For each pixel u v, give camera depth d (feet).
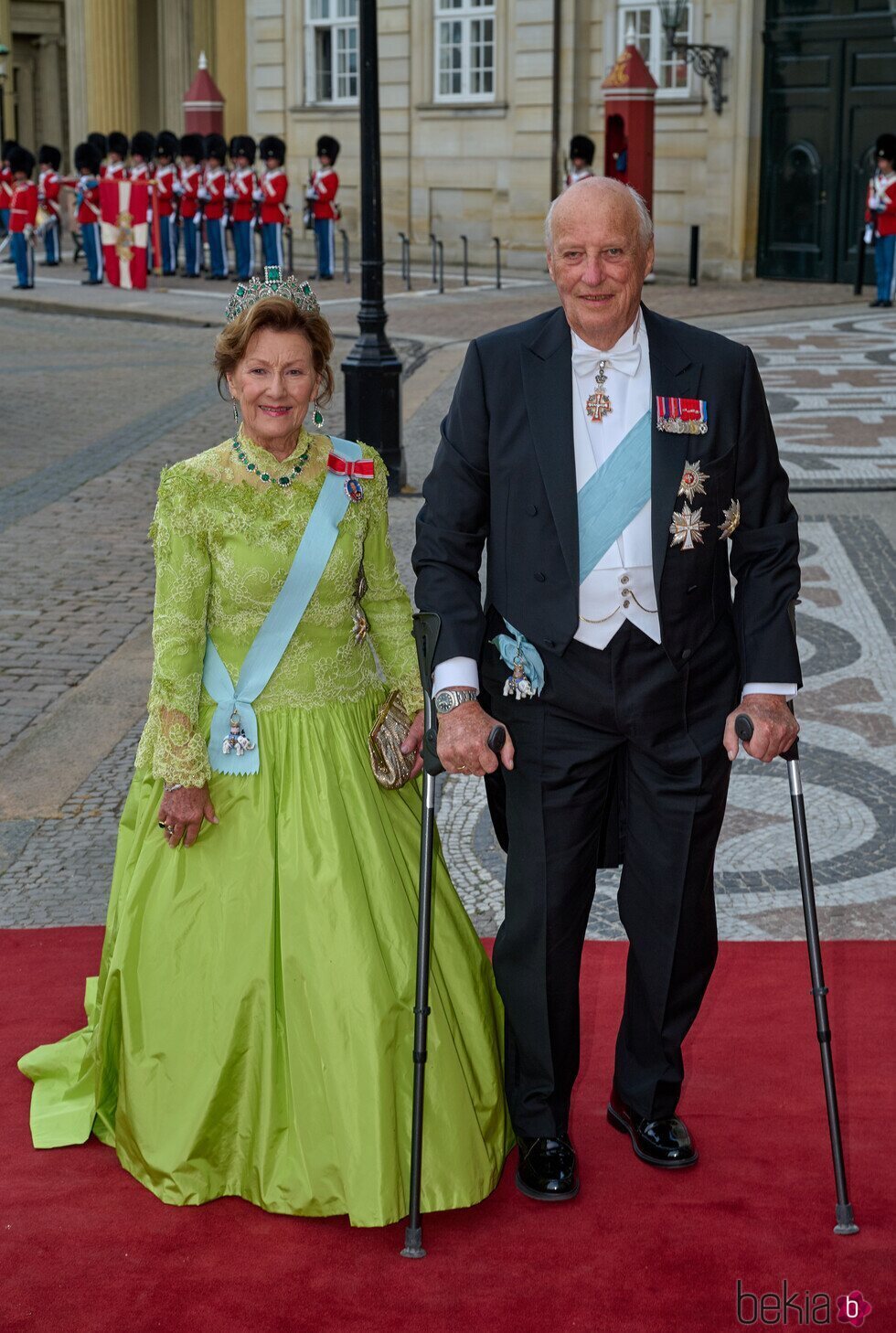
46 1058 11.94
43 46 120.88
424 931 9.74
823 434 37.68
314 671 10.48
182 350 55.88
